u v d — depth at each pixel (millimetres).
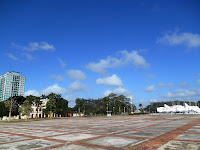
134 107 139250
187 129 17578
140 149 9359
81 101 108688
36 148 10172
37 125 30438
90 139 12969
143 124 25984
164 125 23203
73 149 9664
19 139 13906
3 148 10383
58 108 87125
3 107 72812
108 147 10039
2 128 25844
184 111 102688
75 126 25719
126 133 15961
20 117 74562
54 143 11641
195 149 8969
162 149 9188
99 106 106688
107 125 25938
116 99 115625
